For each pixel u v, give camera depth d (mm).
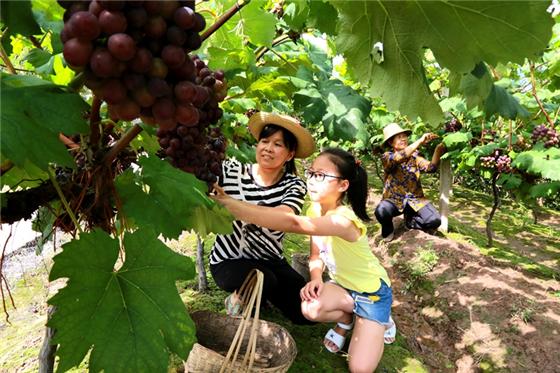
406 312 3727
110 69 622
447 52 884
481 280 3932
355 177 2475
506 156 4434
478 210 7973
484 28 817
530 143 4637
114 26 603
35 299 2807
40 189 954
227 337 2273
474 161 4672
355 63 991
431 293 3910
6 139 658
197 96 782
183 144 1102
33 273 3061
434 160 5648
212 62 1809
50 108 728
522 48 813
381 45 945
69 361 781
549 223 7746
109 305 848
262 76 2043
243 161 2279
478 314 3438
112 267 899
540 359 2883
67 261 833
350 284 2451
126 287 886
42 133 706
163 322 870
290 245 4352
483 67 1021
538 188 4324
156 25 636
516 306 3428
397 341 2992
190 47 707
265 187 2449
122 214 1053
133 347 826
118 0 601
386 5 879
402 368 2559
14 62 1792
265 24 1727
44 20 1054
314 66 2346
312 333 2709
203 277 2949
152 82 663
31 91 730
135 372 810
